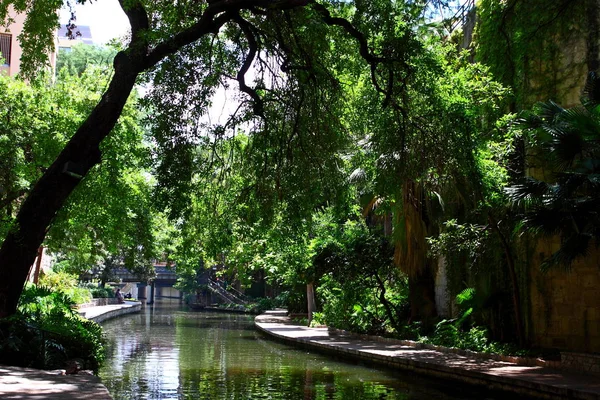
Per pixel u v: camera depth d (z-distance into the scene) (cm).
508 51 1700
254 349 2244
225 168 1460
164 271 9038
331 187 1428
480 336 1850
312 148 1373
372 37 1300
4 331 1203
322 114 1363
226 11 1276
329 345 2100
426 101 1401
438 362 1588
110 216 2219
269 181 1417
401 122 1402
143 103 1355
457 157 1480
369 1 1254
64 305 2128
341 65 1407
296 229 1497
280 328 2961
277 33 1287
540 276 1770
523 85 1800
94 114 1271
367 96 1452
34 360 1193
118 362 1808
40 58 1334
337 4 1350
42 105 1972
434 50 1611
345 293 2630
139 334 2953
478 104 1662
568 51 1727
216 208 1564
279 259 2958
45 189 1251
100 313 3769
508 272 1894
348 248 2577
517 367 1494
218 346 2359
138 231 2498
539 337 1759
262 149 1402
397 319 2520
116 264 5806
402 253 2238
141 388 1334
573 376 1334
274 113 1374
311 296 3244
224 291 6538
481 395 1295
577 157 1441
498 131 1738
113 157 1981
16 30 2980
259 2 1218
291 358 1956
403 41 1252
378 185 1451
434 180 1817
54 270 4044
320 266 2594
